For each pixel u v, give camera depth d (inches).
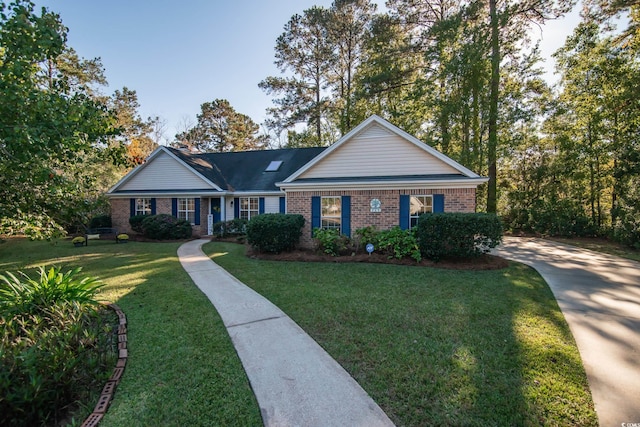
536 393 119.2
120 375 129.6
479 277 306.0
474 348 155.3
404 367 137.3
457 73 644.1
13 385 101.3
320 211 469.1
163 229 622.5
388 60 772.0
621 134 650.2
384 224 441.4
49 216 222.1
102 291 253.1
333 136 1224.8
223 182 740.0
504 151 691.4
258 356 147.6
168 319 193.6
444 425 102.1
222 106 1518.2
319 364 140.3
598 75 663.1
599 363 143.2
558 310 212.5
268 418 105.0
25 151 170.7
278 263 376.8
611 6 569.6
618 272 335.9
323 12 882.1
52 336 129.1
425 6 748.6
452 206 423.8
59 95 185.3
